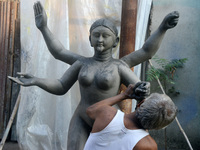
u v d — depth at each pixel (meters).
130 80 2.73
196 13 4.58
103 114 1.85
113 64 2.78
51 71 4.01
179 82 4.56
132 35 3.13
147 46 2.81
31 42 4.02
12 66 5.01
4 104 4.98
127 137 1.70
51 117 4.09
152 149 1.69
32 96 3.98
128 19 3.13
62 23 3.92
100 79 2.68
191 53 4.56
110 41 2.76
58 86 2.88
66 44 3.89
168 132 4.53
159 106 1.65
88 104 2.76
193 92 4.55
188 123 4.55
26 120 3.97
